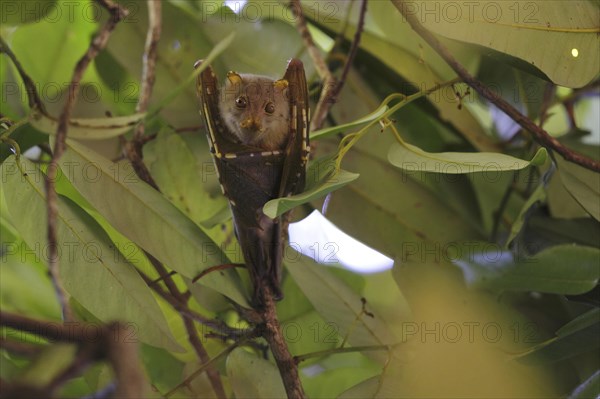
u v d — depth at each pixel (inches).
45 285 148.2
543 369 145.1
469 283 144.3
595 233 147.0
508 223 147.9
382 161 148.2
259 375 144.4
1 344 139.6
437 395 144.3
